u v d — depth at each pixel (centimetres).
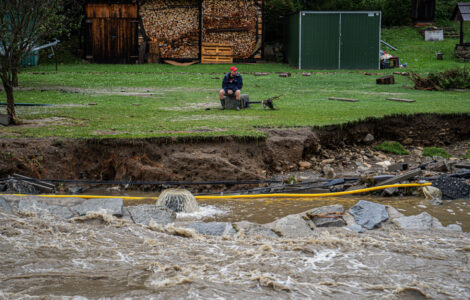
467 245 696
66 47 3412
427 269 607
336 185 1081
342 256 650
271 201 978
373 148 1368
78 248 663
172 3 3241
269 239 723
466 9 3106
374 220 802
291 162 1192
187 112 1547
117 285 548
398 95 2003
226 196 997
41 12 1339
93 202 846
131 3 3216
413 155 1341
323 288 550
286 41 3397
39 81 2370
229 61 3325
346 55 3020
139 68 3017
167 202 893
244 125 1283
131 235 727
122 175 1102
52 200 861
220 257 643
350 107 1630
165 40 3272
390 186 1015
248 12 3284
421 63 3070
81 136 1123
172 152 1112
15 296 513
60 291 529
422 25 3859
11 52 1284
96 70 2880
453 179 1029
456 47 3162
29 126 1262
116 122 1334
